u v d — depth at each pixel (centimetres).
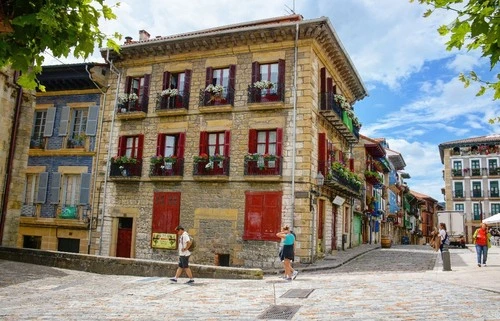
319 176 1967
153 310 833
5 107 1714
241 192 2036
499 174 6109
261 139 2078
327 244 2230
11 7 393
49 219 2364
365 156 3566
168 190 2184
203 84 2208
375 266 1838
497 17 372
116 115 2367
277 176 1953
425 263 1909
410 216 6869
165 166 2197
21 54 413
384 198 4672
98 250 2262
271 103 2011
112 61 2419
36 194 2472
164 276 1416
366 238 3703
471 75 471
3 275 1337
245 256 1975
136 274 1456
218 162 2092
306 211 1903
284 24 1991
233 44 2153
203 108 2145
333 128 2428
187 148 2183
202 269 1393
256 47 2114
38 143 2502
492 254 2339
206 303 907
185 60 2270
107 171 2330
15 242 1775
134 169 2258
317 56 2136
